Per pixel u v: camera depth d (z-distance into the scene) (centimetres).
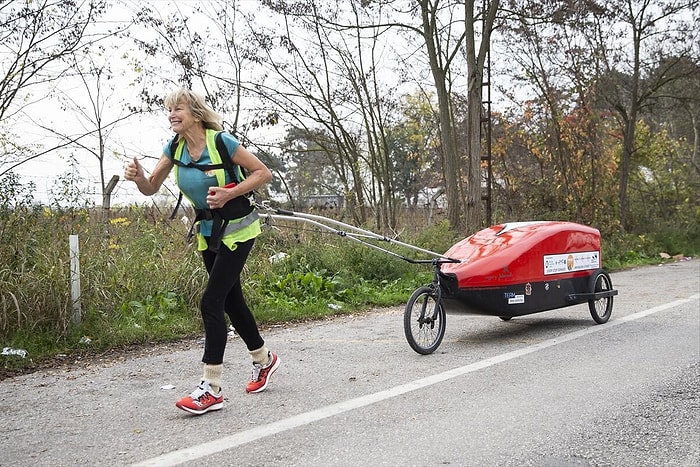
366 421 468
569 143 2078
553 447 420
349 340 774
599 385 564
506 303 742
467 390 548
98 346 711
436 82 1756
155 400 529
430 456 403
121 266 850
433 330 715
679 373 604
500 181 2169
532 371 612
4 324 689
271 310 908
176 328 790
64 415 491
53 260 752
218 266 497
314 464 390
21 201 800
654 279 1446
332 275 1131
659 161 2656
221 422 467
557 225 821
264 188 1470
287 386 564
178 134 494
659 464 395
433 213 1834
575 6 1730
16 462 397
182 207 1120
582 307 1003
